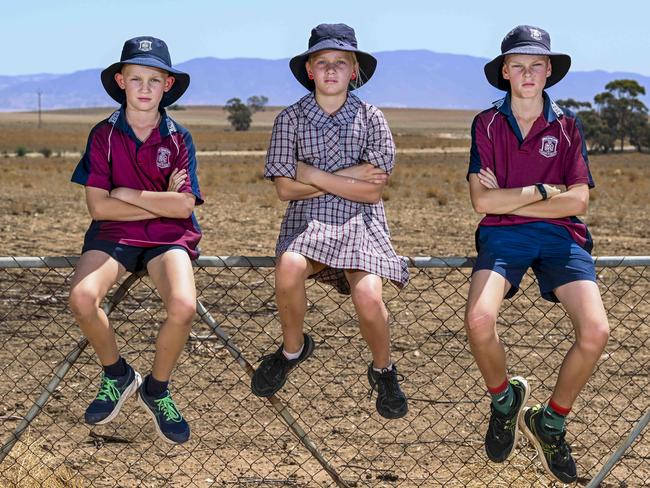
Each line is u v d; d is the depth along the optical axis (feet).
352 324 32.27
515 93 15.46
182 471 19.08
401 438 21.31
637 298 38.45
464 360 27.89
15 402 23.26
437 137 553.64
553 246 15.15
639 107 387.96
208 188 118.11
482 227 15.65
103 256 14.71
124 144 15.17
